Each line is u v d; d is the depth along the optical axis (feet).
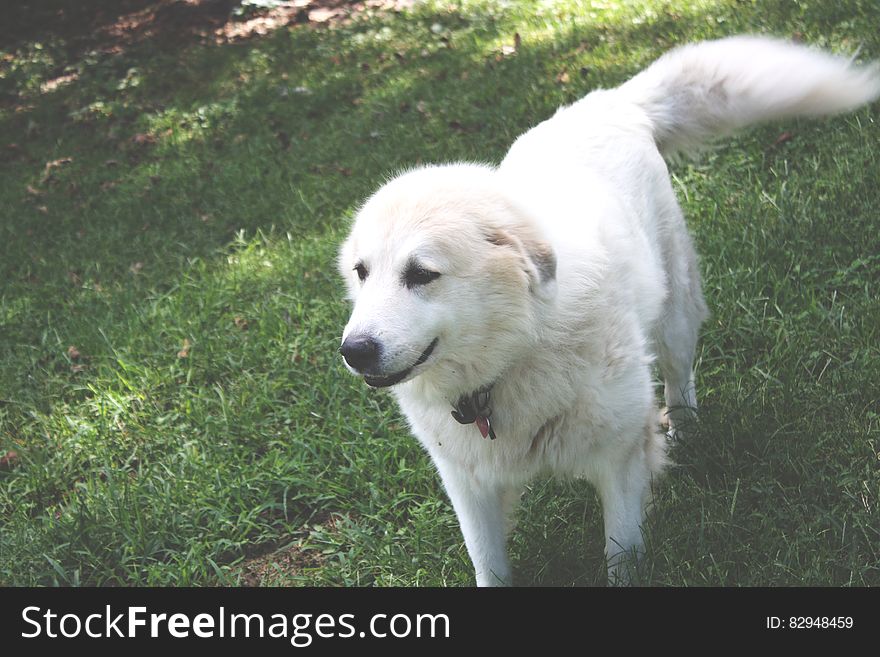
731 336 8.95
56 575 8.28
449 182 7.12
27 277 12.12
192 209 13.10
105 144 16.05
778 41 8.84
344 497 8.57
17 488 8.95
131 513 8.53
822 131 10.43
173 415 9.36
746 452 8.02
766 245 9.42
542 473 7.56
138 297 11.04
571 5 17.02
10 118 17.94
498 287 6.97
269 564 8.30
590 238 7.33
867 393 8.22
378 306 6.88
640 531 7.48
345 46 18.07
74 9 22.58
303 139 14.47
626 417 7.29
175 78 18.22
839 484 7.71
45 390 9.87
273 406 9.27
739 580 7.39
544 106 12.79
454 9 18.81
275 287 10.61
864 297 8.84
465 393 7.20
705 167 10.46
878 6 12.32
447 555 7.94
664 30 14.29
